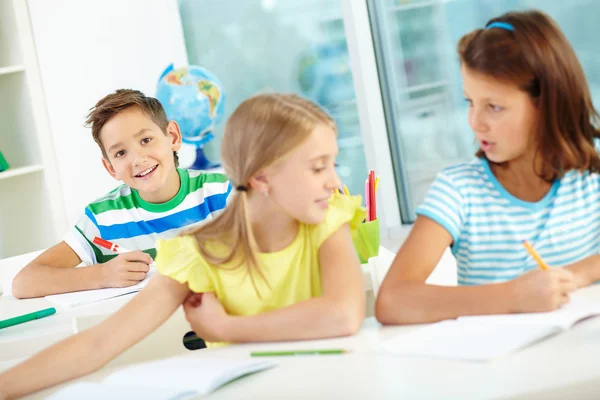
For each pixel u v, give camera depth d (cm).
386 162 388
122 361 158
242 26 429
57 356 115
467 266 145
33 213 367
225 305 133
